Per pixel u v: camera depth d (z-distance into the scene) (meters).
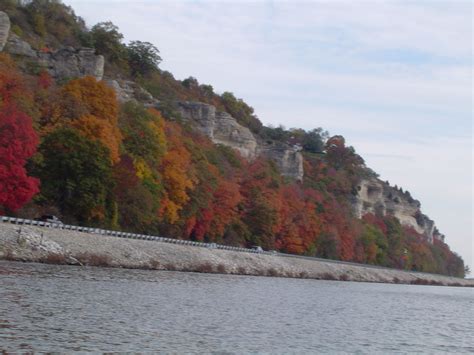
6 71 99.25
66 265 67.81
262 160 198.12
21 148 80.50
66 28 179.62
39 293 42.59
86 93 105.25
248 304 54.97
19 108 87.94
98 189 89.69
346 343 39.78
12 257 63.53
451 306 86.56
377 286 132.50
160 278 68.38
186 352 31.03
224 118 197.12
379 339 43.28
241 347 34.06
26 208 84.19
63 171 88.25
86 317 36.66
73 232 78.88
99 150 89.56
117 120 108.75
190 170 118.62
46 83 110.25
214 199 128.50
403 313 66.12
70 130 89.44
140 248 86.75
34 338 29.91
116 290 50.47
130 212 98.69
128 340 32.12
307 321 48.47
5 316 33.81
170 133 123.62
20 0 171.88
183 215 117.12
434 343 44.25
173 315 42.03
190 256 96.50
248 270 108.62
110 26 190.38
